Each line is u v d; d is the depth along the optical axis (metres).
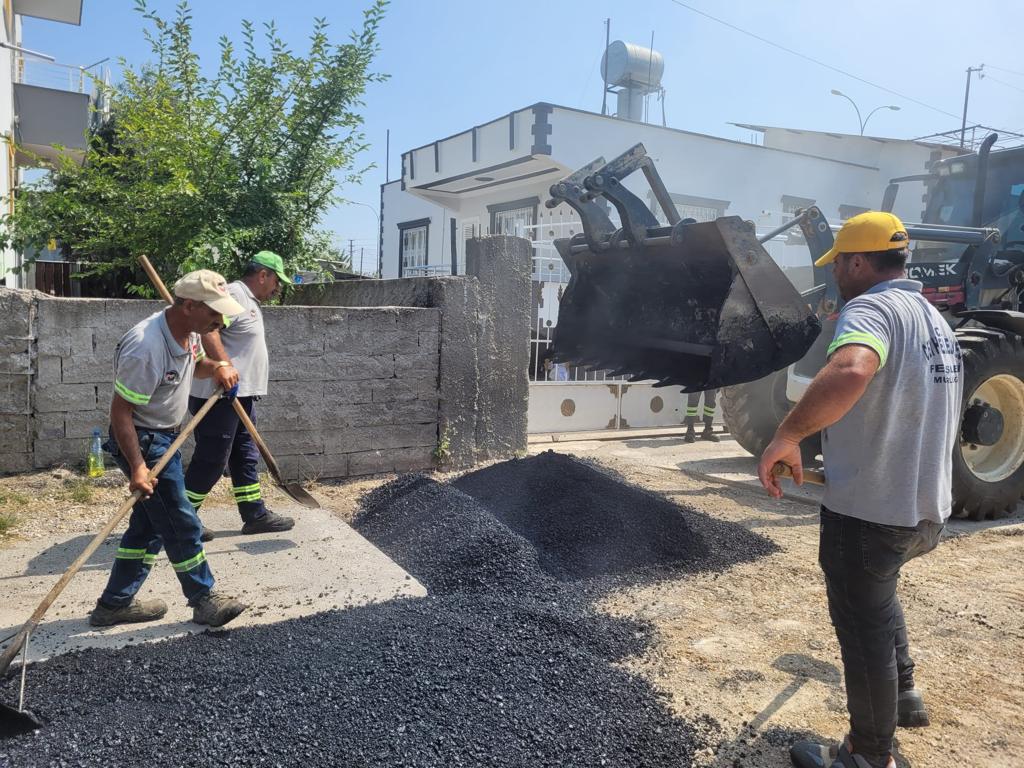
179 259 7.85
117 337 5.38
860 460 2.27
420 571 4.22
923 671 3.27
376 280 7.51
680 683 3.13
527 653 3.16
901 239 2.44
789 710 2.93
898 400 2.22
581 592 4.06
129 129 8.16
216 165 8.02
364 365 6.12
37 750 2.40
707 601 4.01
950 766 2.59
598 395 9.23
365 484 6.02
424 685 2.84
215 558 4.27
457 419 6.55
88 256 9.62
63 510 4.84
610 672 3.11
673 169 15.06
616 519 4.84
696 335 4.97
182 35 8.19
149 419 3.16
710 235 4.38
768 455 2.21
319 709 2.67
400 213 21.05
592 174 4.73
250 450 4.64
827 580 2.42
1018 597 4.11
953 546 5.03
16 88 12.87
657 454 8.05
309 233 8.70
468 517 4.67
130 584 3.34
